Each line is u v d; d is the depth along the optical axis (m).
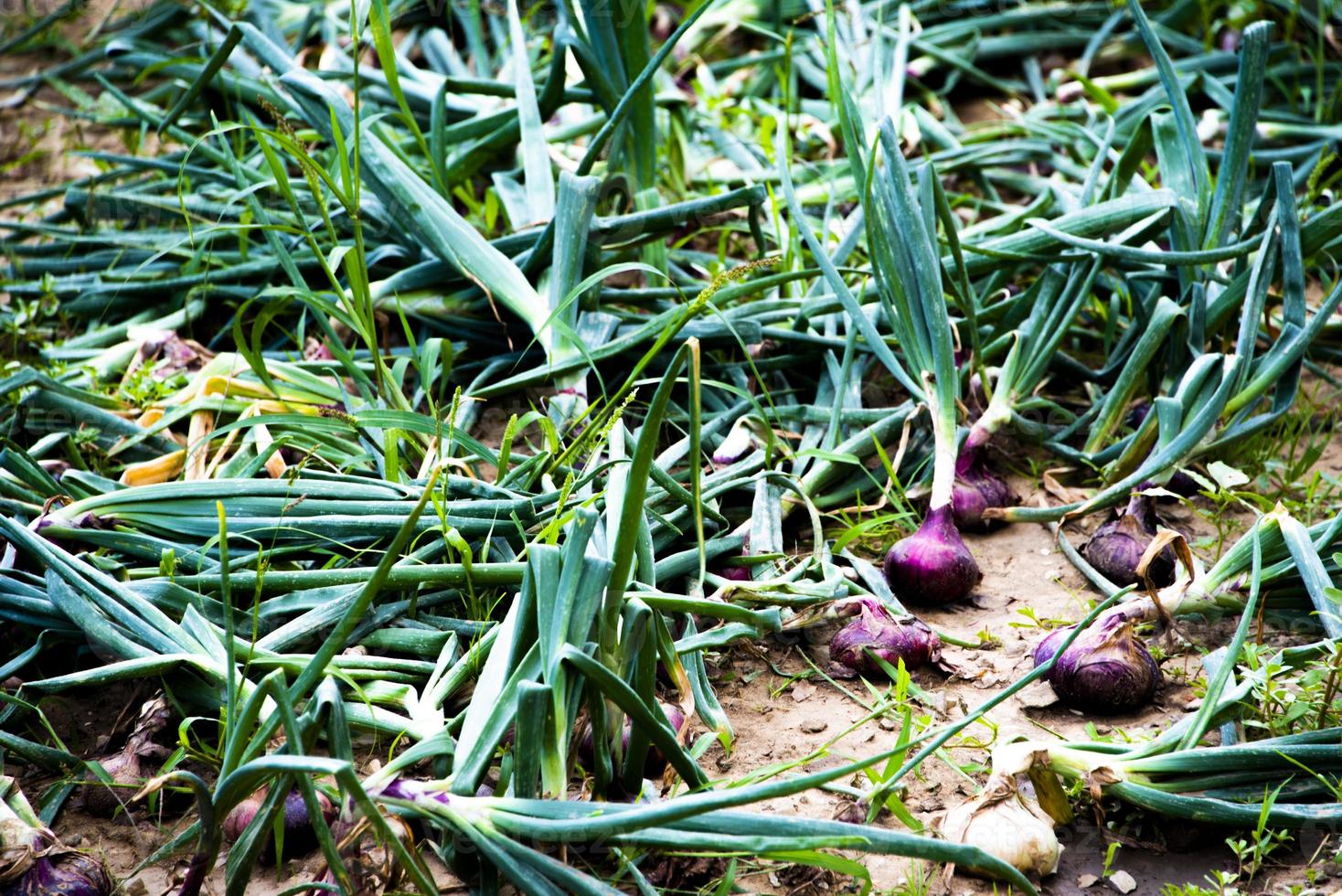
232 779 1.71
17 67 3.56
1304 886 1.79
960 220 2.65
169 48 3.34
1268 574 1.98
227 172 2.55
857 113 2.21
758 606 2.00
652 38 3.28
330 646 1.75
